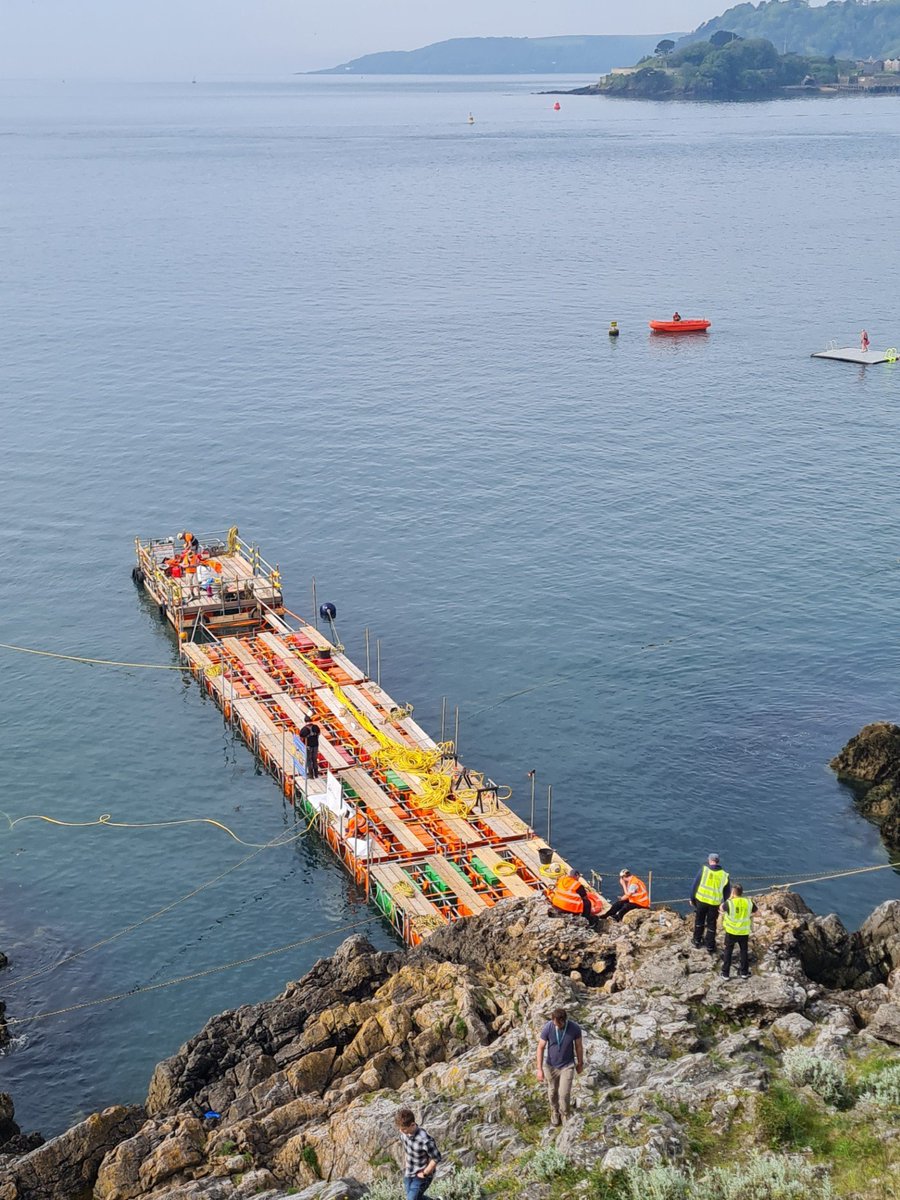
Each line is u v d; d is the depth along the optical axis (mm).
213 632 79750
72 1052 45250
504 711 69312
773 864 56281
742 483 103375
